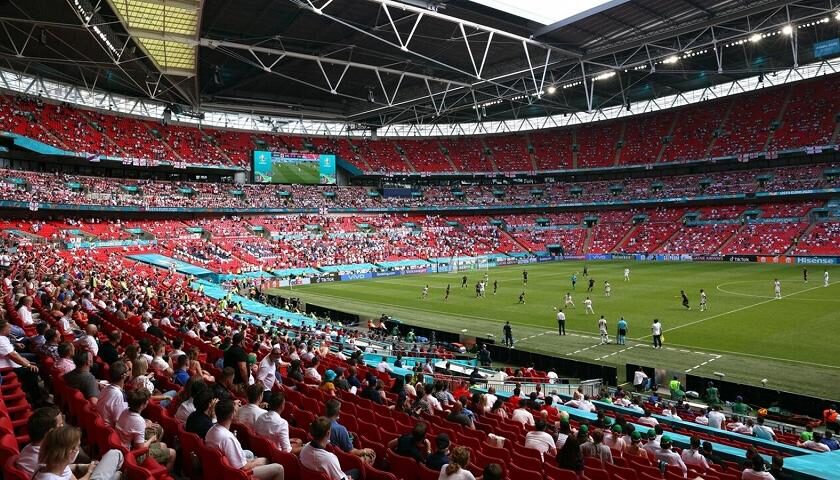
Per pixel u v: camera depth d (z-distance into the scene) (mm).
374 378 16047
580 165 102062
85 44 53938
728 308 40781
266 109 90312
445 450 8070
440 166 106062
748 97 92750
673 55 64125
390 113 99375
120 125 80062
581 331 35375
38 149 64500
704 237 83938
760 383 23578
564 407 17453
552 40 63344
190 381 9125
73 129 72250
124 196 71562
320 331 31250
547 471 9039
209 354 16766
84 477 6168
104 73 68562
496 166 106375
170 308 27000
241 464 7047
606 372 25422
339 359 20906
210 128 92500
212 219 81438
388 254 82188
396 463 8477
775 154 83125
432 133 111750
